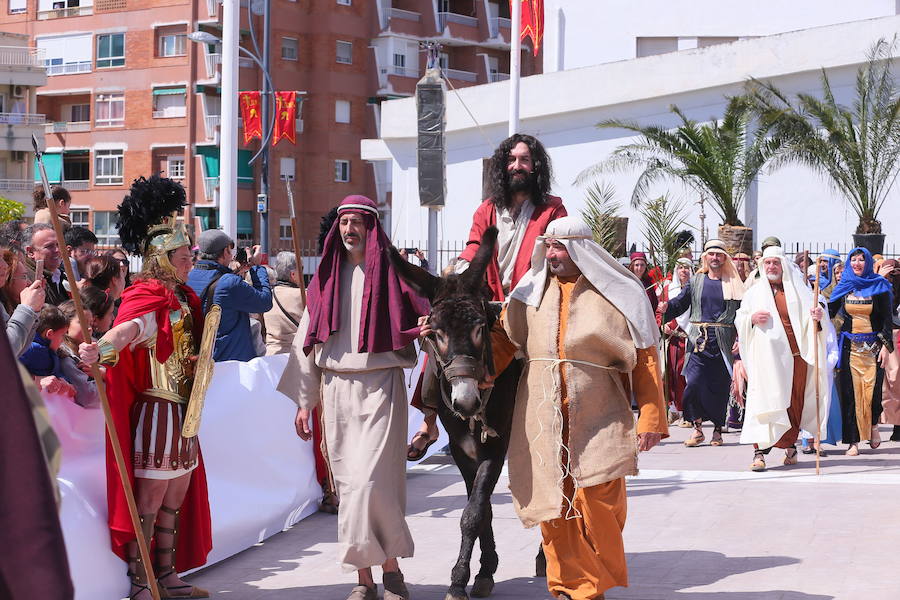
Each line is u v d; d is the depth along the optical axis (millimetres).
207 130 55875
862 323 12812
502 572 7309
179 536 6922
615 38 38250
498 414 6375
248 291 8891
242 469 8211
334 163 58719
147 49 56969
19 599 1869
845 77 26719
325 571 7406
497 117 31750
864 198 25719
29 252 8352
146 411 6492
